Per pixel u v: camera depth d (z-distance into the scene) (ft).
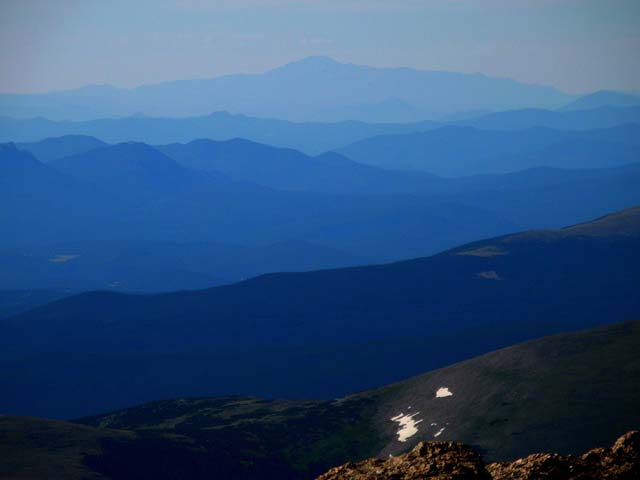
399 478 180.24
